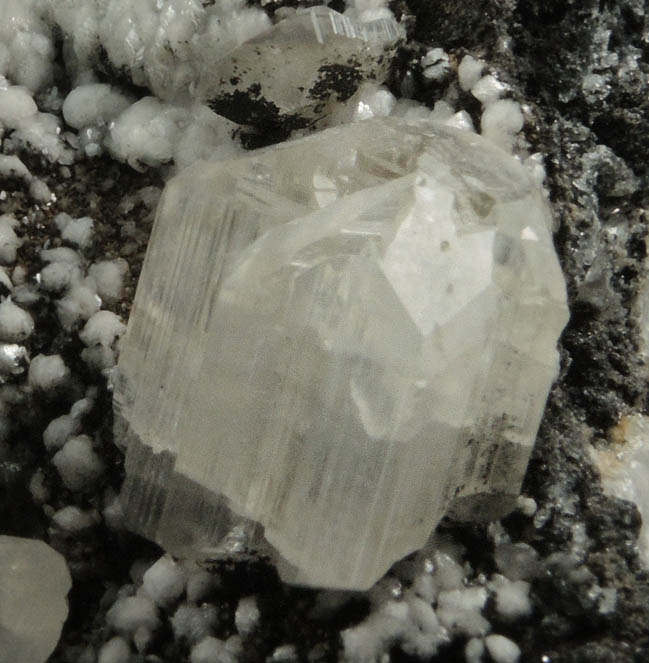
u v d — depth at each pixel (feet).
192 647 0.26
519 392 0.25
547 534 0.26
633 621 0.26
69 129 0.29
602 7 0.29
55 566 0.26
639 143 0.29
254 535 0.25
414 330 0.24
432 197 0.25
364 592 0.26
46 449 0.27
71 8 0.29
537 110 0.28
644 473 0.27
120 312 0.28
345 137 0.25
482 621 0.26
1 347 0.28
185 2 0.28
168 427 0.25
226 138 0.28
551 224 0.27
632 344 0.28
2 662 0.26
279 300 0.24
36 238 0.28
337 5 0.28
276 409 0.25
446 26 0.28
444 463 0.25
